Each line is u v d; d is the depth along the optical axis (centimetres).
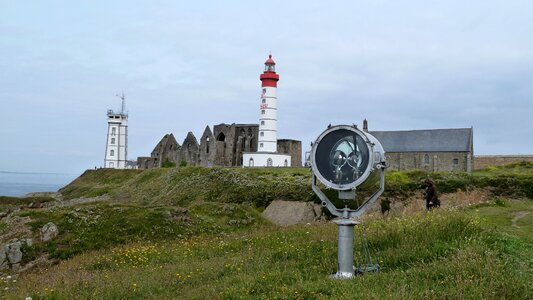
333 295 969
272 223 3600
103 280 1391
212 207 3584
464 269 1012
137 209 3173
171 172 7306
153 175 7794
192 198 5812
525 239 1494
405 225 1499
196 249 1973
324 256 1374
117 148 12488
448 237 1336
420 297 898
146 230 2881
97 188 8688
